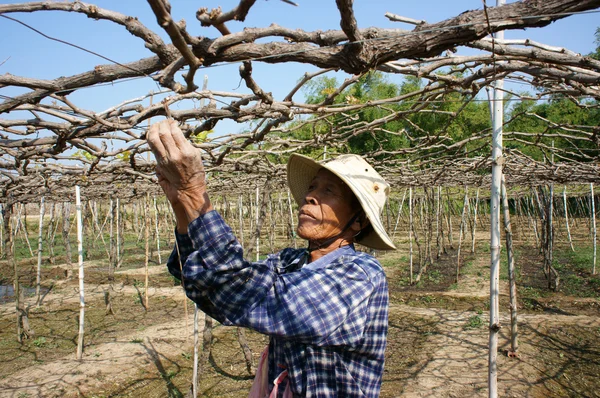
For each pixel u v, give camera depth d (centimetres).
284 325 137
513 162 819
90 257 1683
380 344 159
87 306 985
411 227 1184
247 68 162
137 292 1104
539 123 1914
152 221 2309
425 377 594
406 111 352
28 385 574
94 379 594
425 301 998
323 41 149
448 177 1085
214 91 193
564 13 138
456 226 2644
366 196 177
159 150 131
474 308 923
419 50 149
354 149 1711
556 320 813
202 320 864
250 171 595
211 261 131
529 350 673
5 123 197
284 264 198
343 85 224
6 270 1444
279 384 164
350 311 146
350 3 128
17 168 304
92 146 275
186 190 134
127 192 1100
